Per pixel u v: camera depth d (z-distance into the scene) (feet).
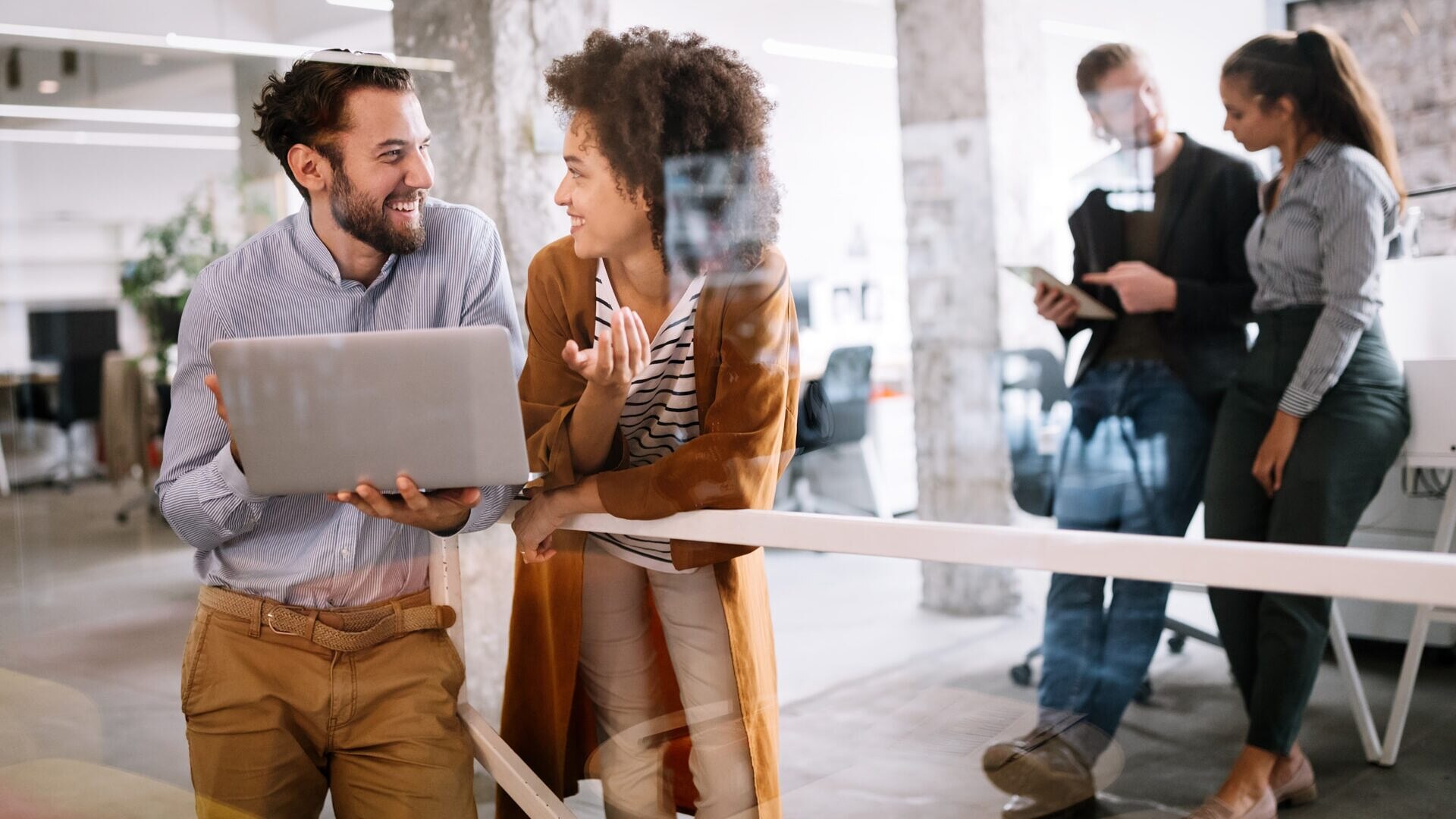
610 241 3.72
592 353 3.68
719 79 3.61
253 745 4.02
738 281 3.59
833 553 3.58
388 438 3.31
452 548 4.17
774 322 3.59
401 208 4.08
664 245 3.65
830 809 3.65
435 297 4.16
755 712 3.77
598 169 3.68
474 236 4.18
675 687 3.92
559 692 4.11
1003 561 3.17
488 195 4.25
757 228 3.61
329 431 3.34
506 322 4.17
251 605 4.02
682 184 3.62
